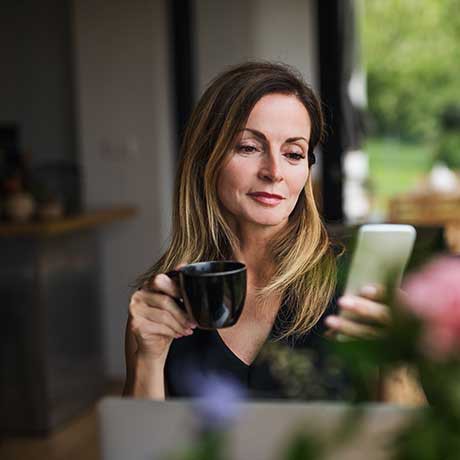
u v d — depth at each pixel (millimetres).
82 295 3992
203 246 1439
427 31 3768
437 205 3791
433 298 532
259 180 1343
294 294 1343
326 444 626
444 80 3762
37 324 3611
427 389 546
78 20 4344
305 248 1376
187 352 1327
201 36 4266
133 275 4355
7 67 4504
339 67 3822
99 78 4340
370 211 3855
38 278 3594
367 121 3838
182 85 4328
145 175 4320
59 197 3945
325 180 3844
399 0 3770
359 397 598
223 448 641
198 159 1410
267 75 1350
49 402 3666
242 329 1348
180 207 1441
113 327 4402
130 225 4348
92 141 4371
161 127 4301
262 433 789
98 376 4145
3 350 3650
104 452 860
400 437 571
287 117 1335
